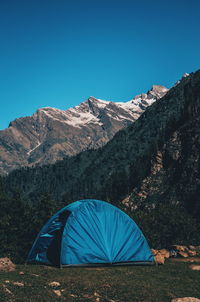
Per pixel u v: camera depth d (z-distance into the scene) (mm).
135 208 99250
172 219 58906
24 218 46531
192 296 14500
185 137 113500
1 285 13047
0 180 51062
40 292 12984
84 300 12914
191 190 87062
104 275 17578
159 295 14297
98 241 21047
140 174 117875
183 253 27891
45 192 51906
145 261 21906
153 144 137250
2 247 39812
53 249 20703
